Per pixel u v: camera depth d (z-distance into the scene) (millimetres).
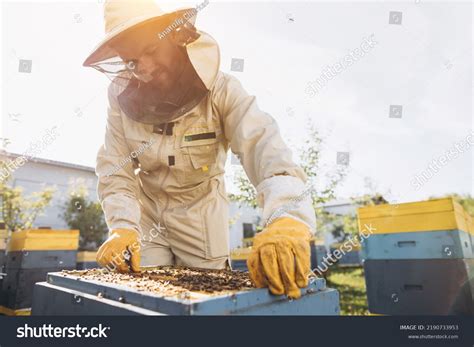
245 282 988
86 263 5301
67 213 8734
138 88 1528
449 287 2705
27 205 7070
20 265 4176
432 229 2828
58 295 1053
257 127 1376
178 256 1833
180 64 1423
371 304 3176
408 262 2959
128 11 1413
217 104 1551
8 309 4273
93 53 1435
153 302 769
